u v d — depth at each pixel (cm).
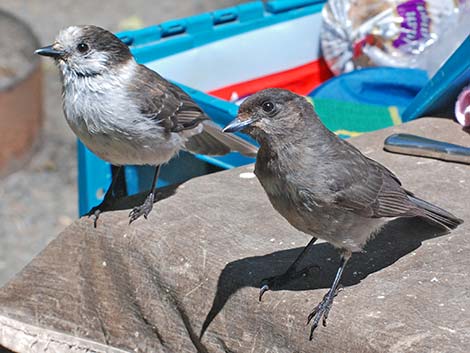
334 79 1174
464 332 623
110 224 790
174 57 1135
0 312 820
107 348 756
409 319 639
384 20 1207
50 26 2170
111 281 781
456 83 946
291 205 686
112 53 846
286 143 677
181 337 738
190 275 729
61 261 807
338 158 687
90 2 2311
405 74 1165
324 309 657
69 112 853
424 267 711
